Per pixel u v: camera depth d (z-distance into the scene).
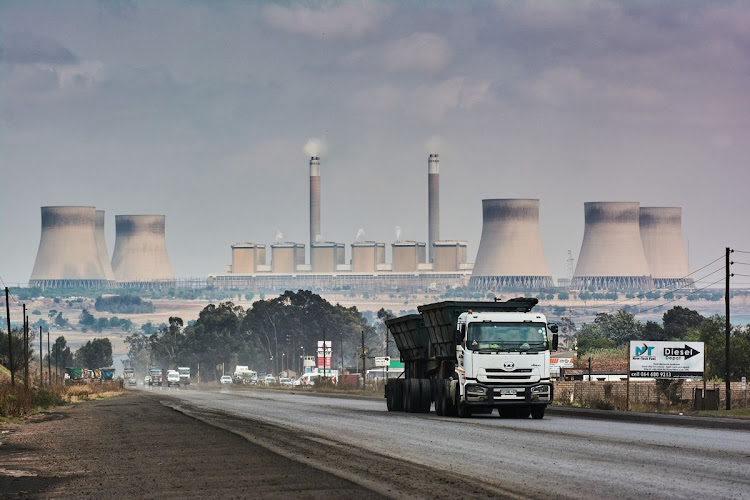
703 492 54.56
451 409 133.38
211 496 56.34
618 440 88.81
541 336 124.19
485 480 60.06
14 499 56.78
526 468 66.19
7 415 153.62
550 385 123.38
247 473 66.81
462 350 124.38
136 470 70.75
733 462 69.44
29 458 81.50
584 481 59.25
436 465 68.56
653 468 65.75
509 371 122.69
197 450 85.50
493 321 124.00
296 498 54.38
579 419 126.75
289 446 86.75
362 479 61.59
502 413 134.38
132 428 119.25
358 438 93.88
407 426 111.31
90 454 84.38
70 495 58.19
